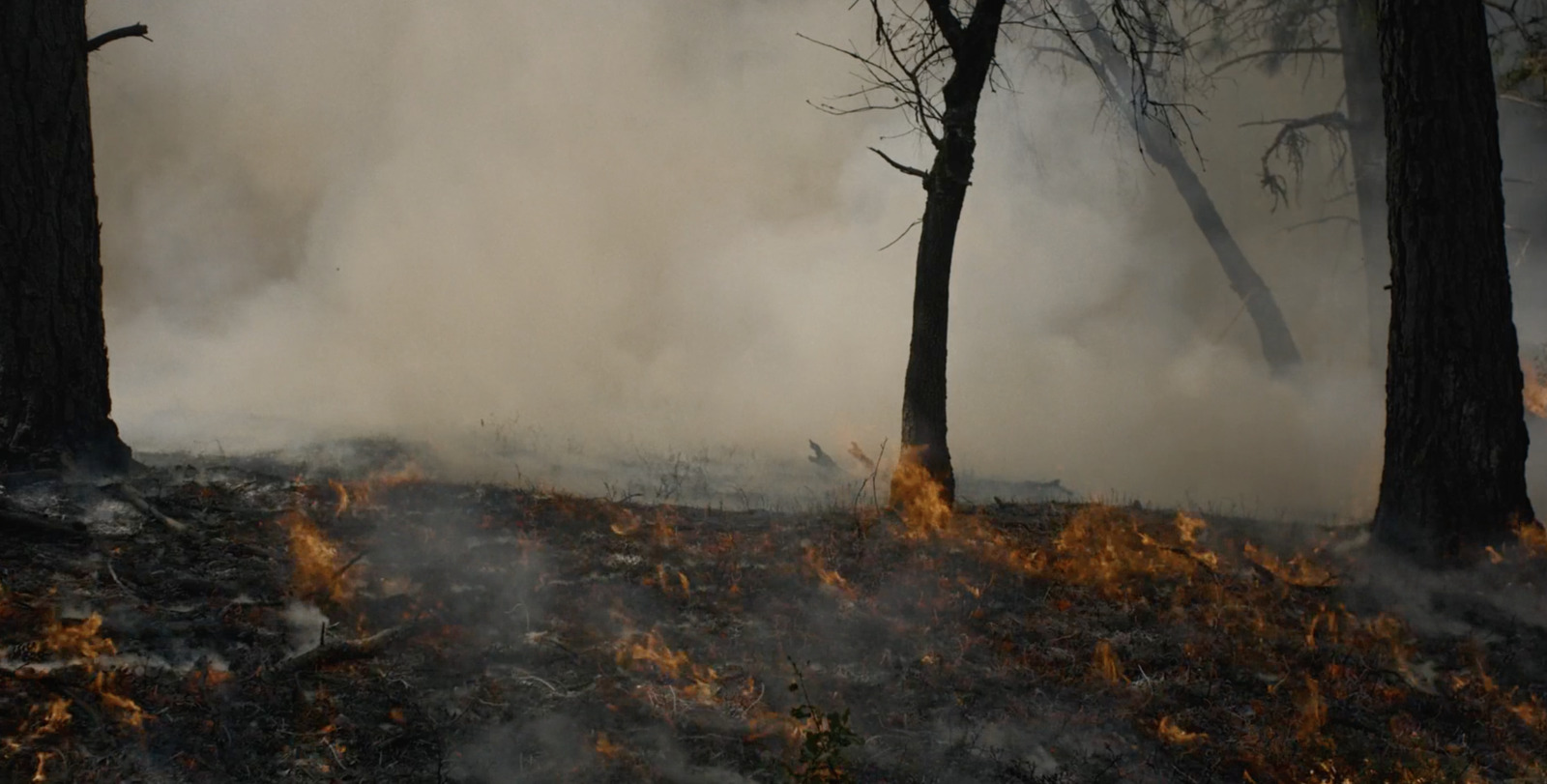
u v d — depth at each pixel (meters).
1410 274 10.05
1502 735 7.46
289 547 8.09
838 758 6.05
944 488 10.79
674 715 6.62
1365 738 7.33
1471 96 9.90
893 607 8.45
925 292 10.94
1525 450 9.94
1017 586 9.02
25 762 5.31
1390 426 10.19
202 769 5.52
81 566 7.26
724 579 8.64
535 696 6.63
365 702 6.28
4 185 8.68
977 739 6.81
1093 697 7.46
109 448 9.16
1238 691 7.78
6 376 8.64
